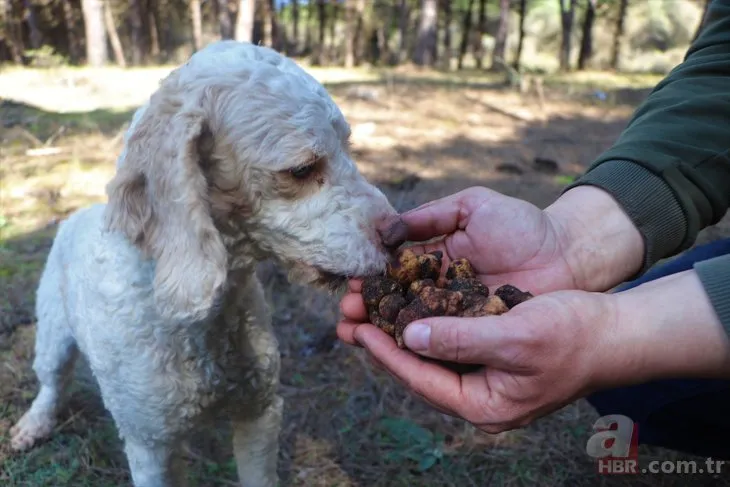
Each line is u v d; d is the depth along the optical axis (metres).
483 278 0.48
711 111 0.47
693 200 0.45
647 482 0.61
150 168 0.44
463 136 1.59
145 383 0.47
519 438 0.67
